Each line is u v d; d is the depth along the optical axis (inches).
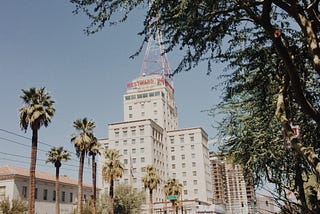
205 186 4148.6
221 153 639.1
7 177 1878.7
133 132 3956.7
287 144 284.2
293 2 288.7
